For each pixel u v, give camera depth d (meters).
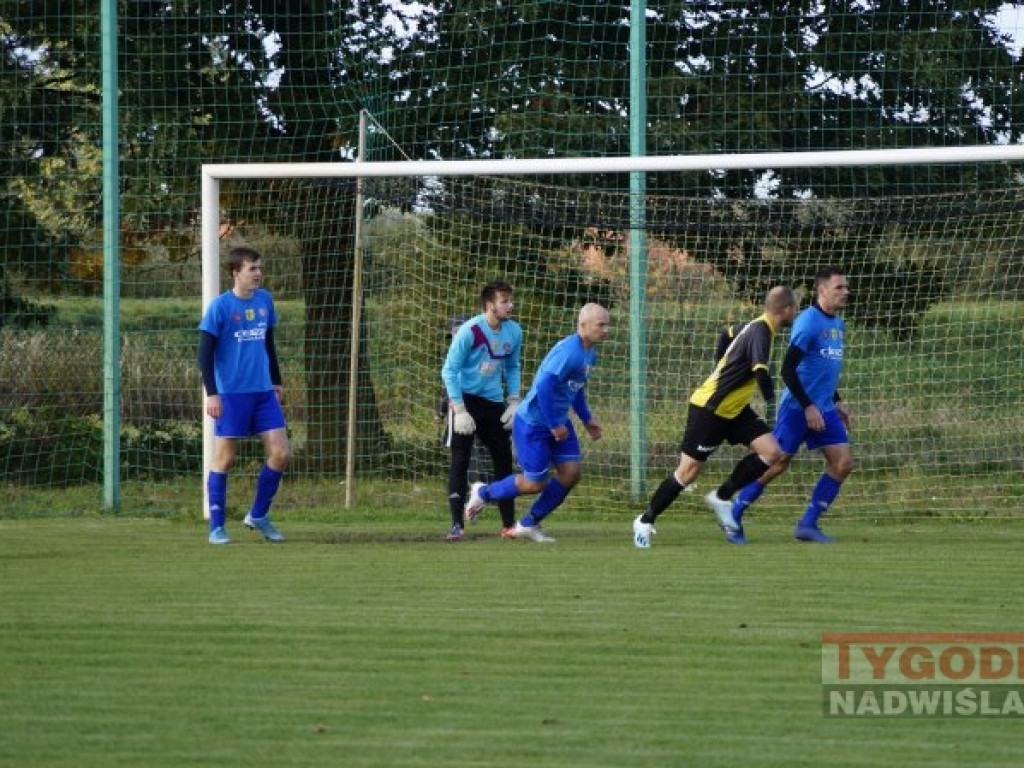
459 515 37.38
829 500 36.69
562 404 35.84
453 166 40.22
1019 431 47.03
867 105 51.41
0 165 52.94
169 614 25.69
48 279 54.22
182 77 53.25
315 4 53.56
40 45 52.81
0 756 17.08
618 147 52.25
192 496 48.25
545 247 50.22
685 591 28.02
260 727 18.31
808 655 22.28
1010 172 51.25
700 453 34.84
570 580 29.52
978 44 50.53
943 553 33.69
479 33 53.19
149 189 53.38
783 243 49.25
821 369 36.00
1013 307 48.78
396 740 17.73
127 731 18.14
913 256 49.59
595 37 52.69
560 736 17.89
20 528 40.50
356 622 24.92
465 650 22.70
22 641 23.45
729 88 51.34
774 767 16.61
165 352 53.81
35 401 53.94
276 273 55.09
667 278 48.75
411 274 51.53
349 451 45.97
